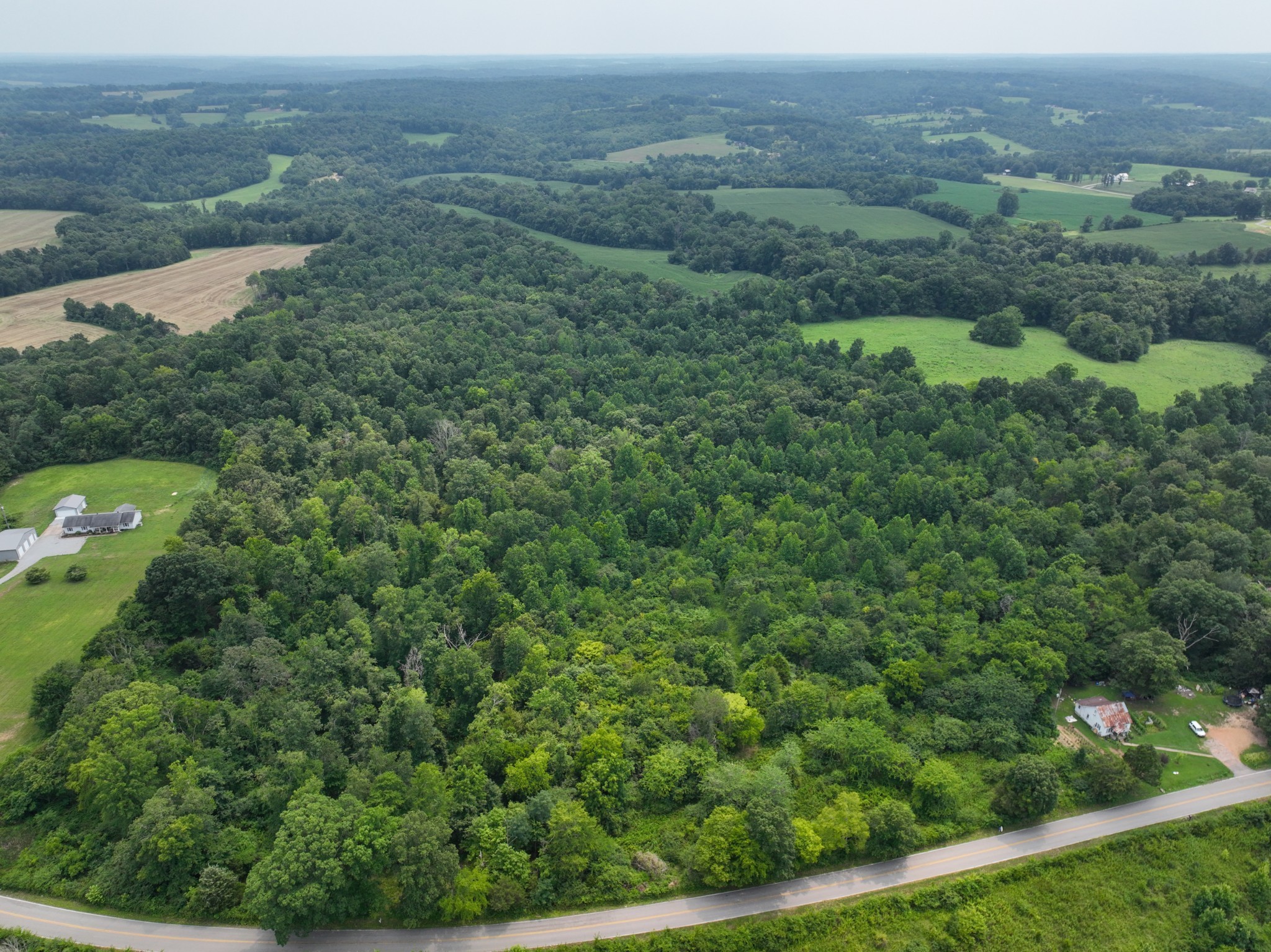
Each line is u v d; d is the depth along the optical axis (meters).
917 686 109.44
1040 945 82.19
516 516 143.25
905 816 88.50
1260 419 179.50
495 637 118.69
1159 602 119.25
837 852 88.88
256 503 139.25
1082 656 113.38
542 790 92.50
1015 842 90.94
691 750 98.38
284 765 91.25
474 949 79.50
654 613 125.50
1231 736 104.75
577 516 148.12
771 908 83.69
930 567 131.75
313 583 125.19
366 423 170.50
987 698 106.25
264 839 88.88
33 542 136.12
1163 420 180.12
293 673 106.31
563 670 110.94
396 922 81.81
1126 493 152.62
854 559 139.88
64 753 91.00
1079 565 132.25
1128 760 97.56
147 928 80.81
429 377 195.25
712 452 170.88
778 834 84.88
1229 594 115.56
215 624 119.19
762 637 119.44
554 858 85.69
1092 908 85.25
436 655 112.88
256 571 123.88
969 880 86.19
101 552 134.00
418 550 132.75
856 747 98.19
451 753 102.38
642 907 83.69
